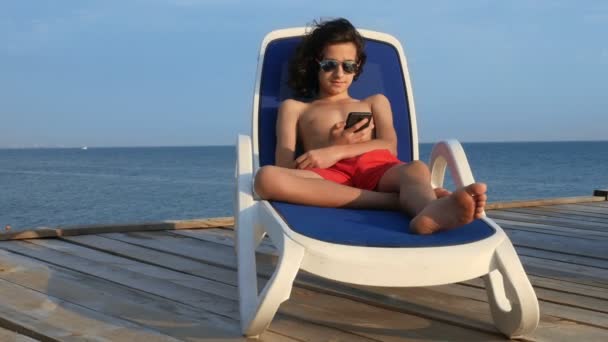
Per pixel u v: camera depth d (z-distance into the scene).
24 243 3.62
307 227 1.85
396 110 3.06
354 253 1.71
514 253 1.80
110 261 3.15
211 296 2.46
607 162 64.25
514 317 1.87
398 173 2.24
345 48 2.85
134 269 2.96
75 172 51.50
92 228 3.98
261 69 2.97
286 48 3.03
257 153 2.79
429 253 1.72
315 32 2.89
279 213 1.98
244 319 1.93
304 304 2.37
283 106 2.82
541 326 2.12
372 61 3.11
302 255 1.74
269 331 2.02
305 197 2.15
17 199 24.48
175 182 36.06
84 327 2.02
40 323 2.06
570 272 3.04
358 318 2.19
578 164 59.28
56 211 20.48
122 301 2.37
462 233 1.89
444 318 2.18
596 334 2.04
